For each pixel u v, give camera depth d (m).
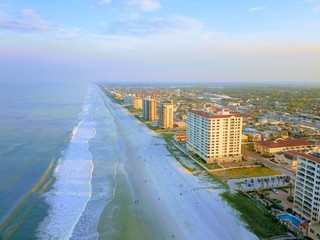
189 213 81.69
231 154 130.25
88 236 69.56
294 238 67.81
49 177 107.56
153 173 115.12
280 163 127.38
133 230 72.62
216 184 102.94
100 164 125.19
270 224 74.56
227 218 78.12
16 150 141.75
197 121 136.75
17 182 101.56
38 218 77.38
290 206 85.25
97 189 97.94
